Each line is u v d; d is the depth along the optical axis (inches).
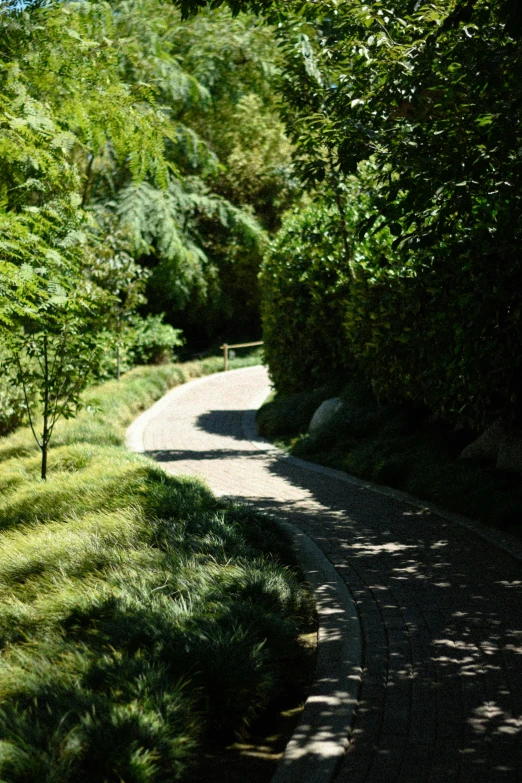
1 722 133.7
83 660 161.0
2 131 225.3
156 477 332.2
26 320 334.6
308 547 291.0
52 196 295.3
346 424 501.0
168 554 239.6
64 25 250.8
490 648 195.2
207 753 153.3
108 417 618.8
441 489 351.9
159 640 172.4
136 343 950.4
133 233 901.2
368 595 238.4
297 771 140.3
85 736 130.6
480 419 399.2
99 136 265.4
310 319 592.1
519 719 157.9
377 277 449.1
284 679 179.3
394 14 318.0
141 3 789.2
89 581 216.4
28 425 591.2
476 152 248.1
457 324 326.0
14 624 193.9
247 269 1144.8
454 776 137.5
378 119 305.6
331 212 603.8
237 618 188.4
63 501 320.2
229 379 946.1
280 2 312.7
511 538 290.0
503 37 258.5
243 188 1128.8
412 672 182.4
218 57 977.5
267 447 541.6
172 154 994.1
